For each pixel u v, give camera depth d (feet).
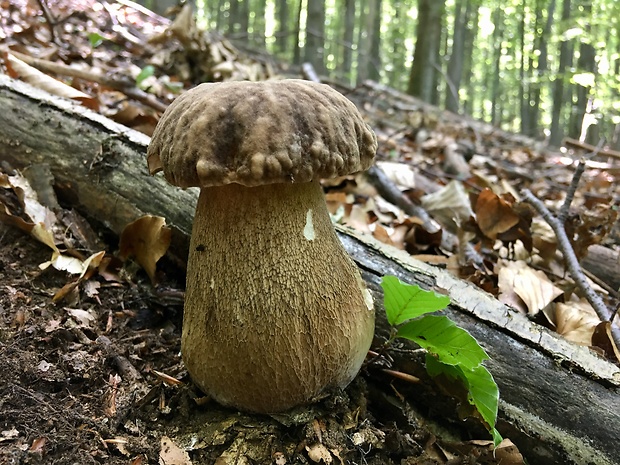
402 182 1.68
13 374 0.67
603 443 0.69
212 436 0.66
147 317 0.88
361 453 0.68
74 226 0.98
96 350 0.77
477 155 2.60
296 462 0.65
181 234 0.93
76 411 0.66
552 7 8.05
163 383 0.74
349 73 7.15
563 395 0.72
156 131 0.64
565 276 1.22
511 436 0.74
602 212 1.36
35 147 1.02
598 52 6.67
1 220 0.93
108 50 2.28
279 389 0.64
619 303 0.95
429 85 5.34
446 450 0.75
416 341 0.73
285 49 8.81
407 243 1.31
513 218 1.24
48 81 1.20
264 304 0.63
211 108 0.58
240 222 0.64
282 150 0.56
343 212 1.32
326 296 0.65
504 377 0.75
